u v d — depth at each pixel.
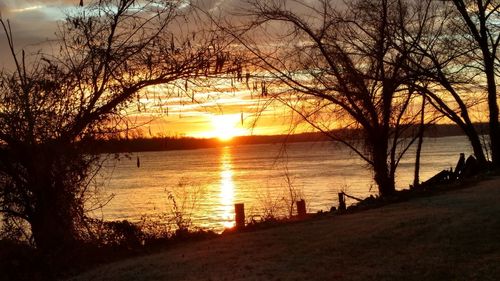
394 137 21.42
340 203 19.27
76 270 10.08
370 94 20.38
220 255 10.13
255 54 17.81
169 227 13.96
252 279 8.14
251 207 25.41
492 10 24.73
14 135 11.40
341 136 21.38
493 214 11.78
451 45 23.50
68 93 11.90
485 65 24.92
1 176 11.48
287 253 9.81
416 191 19.28
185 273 8.88
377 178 21.05
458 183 20.09
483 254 8.62
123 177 65.12
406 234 10.50
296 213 19.33
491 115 26.03
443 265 8.14
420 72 21.67
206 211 30.58
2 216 11.74
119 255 11.30
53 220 11.62
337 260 8.98
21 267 9.93
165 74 13.13
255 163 119.38
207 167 107.38
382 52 20.56
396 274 7.87
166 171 88.69
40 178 11.59
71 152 11.84
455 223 11.09
